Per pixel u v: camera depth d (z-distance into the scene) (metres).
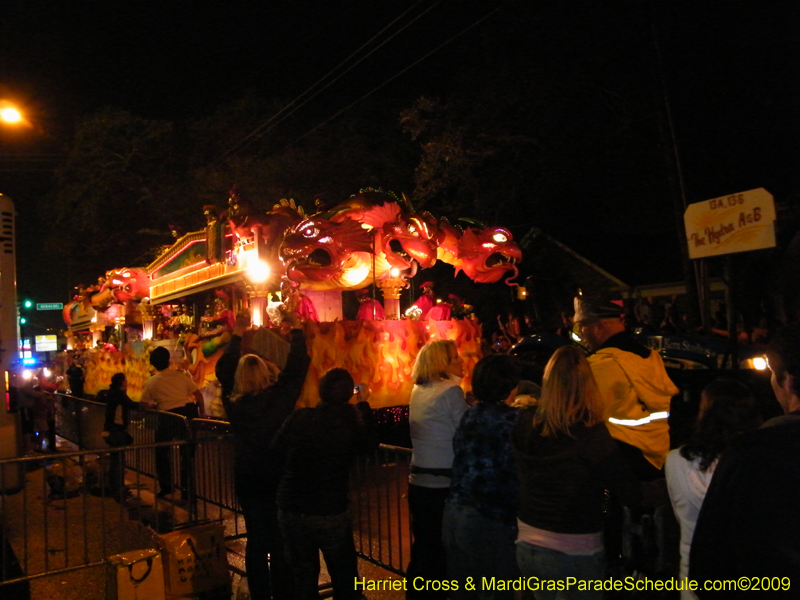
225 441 6.88
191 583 5.59
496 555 3.68
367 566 6.02
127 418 9.02
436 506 4.38
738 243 3.67
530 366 5.49
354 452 4.50
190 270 16.55
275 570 4.99
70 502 8.58
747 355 6.80
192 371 12.58
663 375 3.60
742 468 2.16
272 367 5.30
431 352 4.55
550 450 3.23
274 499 4.98
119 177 30.14
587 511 3.19
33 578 5.56
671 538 3.33
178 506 7.07
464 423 3.88
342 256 10.98
